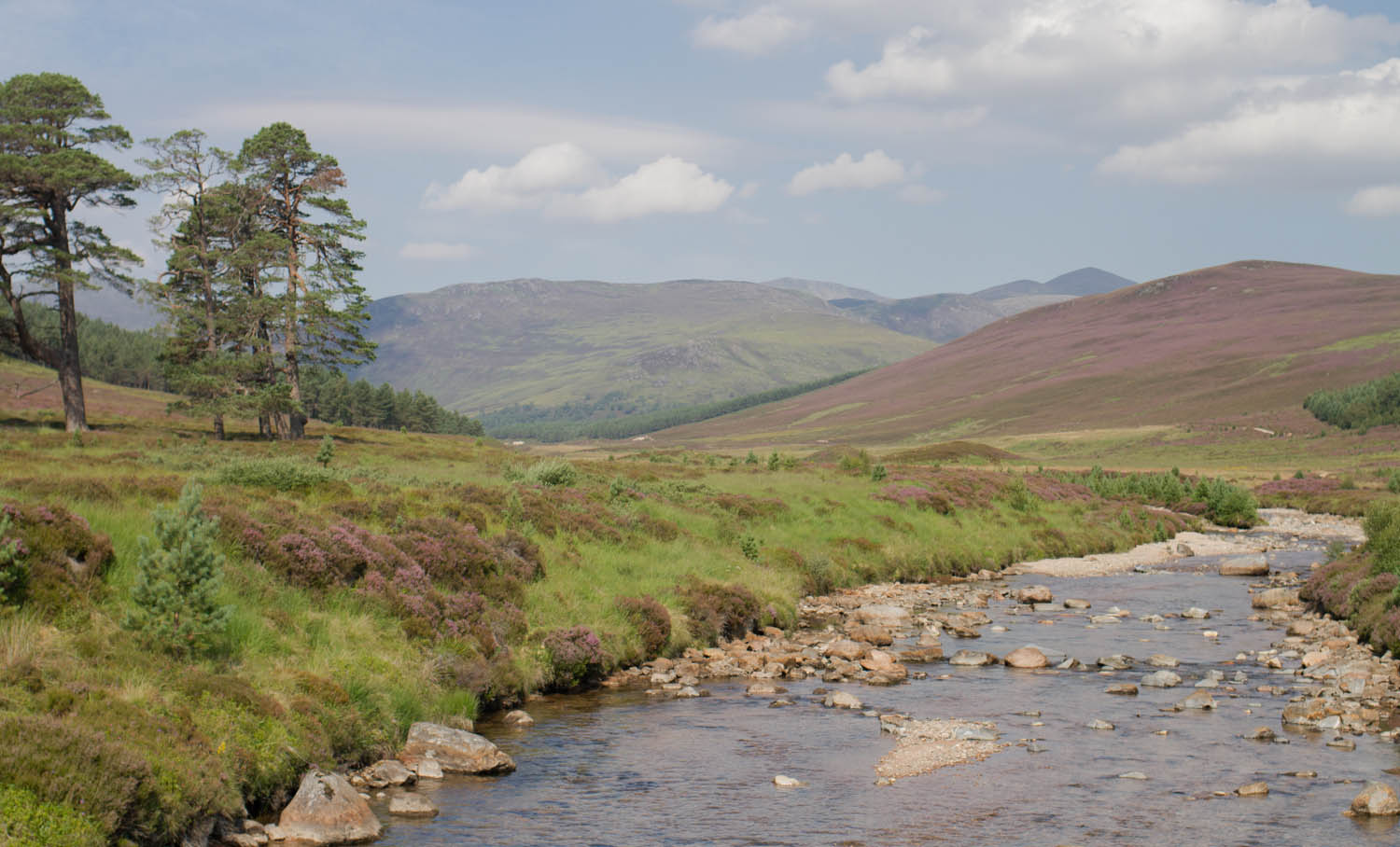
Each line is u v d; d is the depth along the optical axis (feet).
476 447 287.89
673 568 98.17
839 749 53.72
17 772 31.27
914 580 134.31
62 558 47.50
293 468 91.76
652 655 78.84
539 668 67.46
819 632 93.81
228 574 55.57
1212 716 61.11
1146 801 44.45
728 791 46.09
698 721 60.03
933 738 56.08
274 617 54.39
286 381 247.91
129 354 634.43
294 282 243.81
